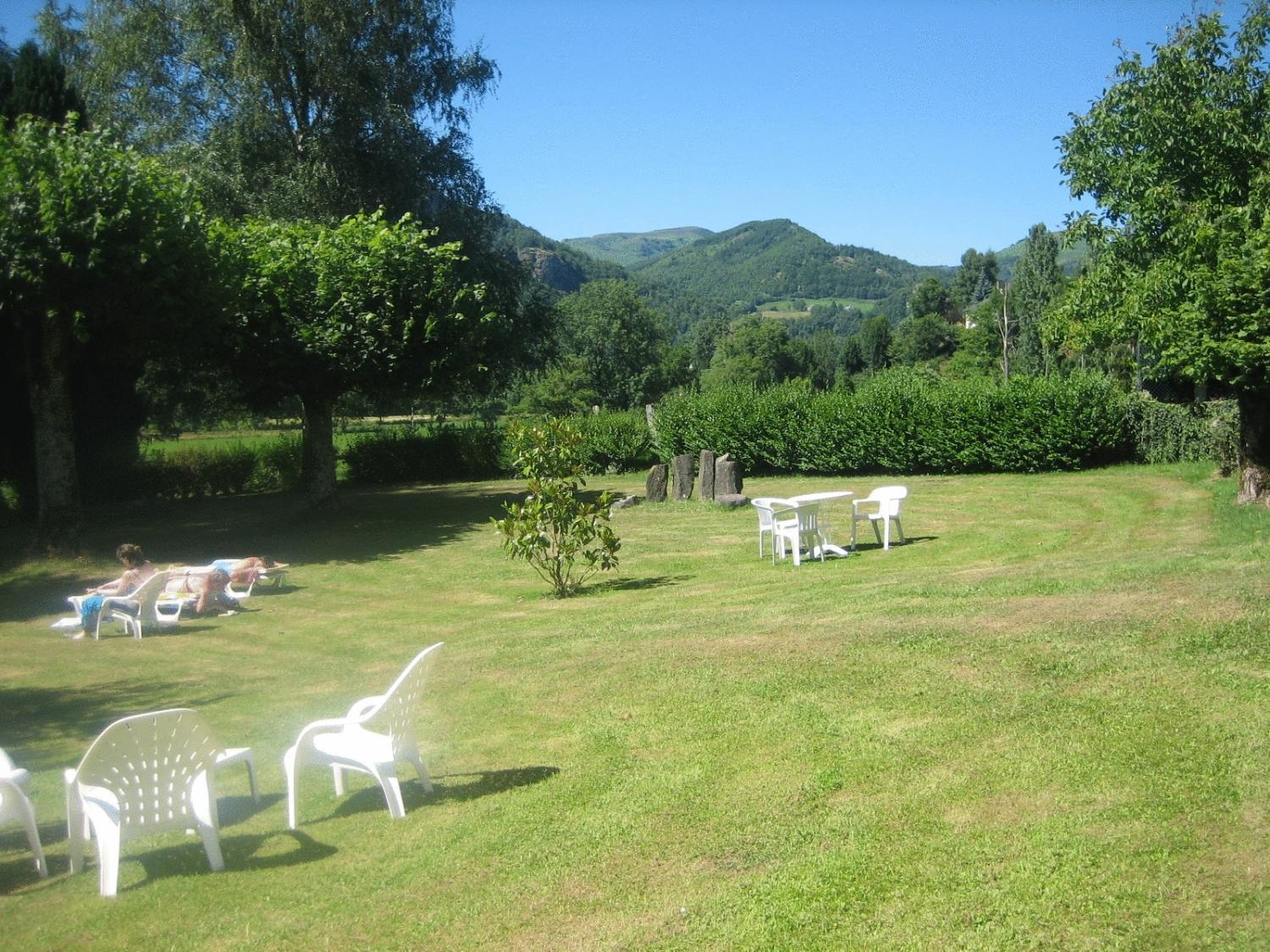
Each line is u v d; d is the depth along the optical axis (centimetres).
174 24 2602
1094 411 2173
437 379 2147
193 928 427
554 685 751
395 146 2616
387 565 1656
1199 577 797
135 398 2544
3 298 1552
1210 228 1341
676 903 404
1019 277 4869
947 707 578
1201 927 342
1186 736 493
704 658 756
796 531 1341
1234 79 1509
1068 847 402
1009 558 1268
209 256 1730
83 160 1555
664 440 2745
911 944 354
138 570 1297
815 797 485
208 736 489
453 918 413
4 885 488
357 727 563
